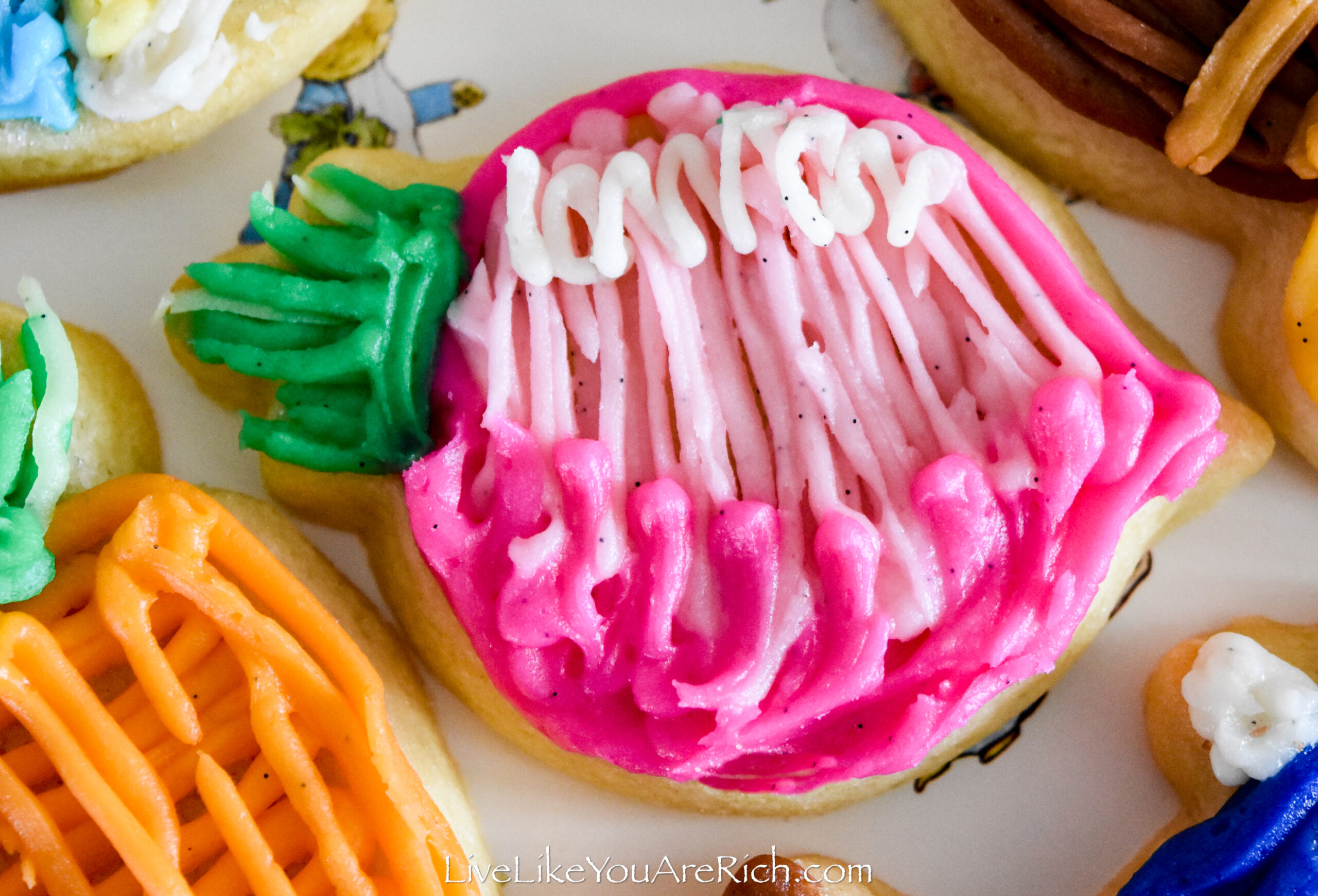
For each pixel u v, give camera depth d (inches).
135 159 8.6
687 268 8.1
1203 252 8.7
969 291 8.1
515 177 8.0
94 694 7.8
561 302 8.1
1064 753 8.5
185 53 8.3
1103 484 8.0
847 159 8.0
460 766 8.4
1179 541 8.6
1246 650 8.2
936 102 8.7
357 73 8.7
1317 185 8.3
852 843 8.4
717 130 8.1
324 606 8.3
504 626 8.0
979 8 8.4
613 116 8.3
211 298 8.2
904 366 8.2
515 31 8.7
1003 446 8.0
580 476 7.9
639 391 8.1
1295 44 8.1
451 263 8.1
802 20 8.7
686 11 8.7
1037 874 8.4
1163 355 8.5
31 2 8.3
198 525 7.9
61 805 7.8
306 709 7.9
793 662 8.0
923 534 8.0
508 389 8.0
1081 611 8.0
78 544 8.0
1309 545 8.5
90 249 8.6
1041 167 8.7
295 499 8.4
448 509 8.0
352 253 8.2
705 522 8.0
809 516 8.1
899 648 8.1
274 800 7.9
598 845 8.4
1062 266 8.1
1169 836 8.4
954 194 8.1
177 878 7.7
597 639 8.0
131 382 8.5
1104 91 8.4
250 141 8.7
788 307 8.0
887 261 8.2
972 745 8.4
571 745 8.1
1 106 8.3
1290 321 8.3
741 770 8.1
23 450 7.9
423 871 7.8
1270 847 8.0
